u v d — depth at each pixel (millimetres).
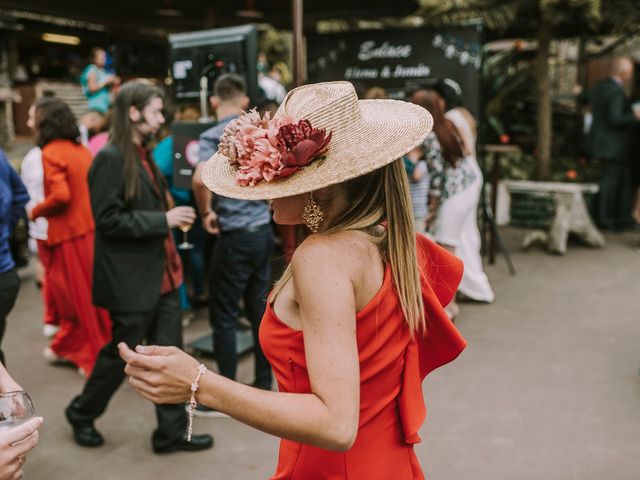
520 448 3189
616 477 2924
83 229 4098
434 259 1678
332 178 1318
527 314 5207
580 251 7277
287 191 1323
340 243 1360
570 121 10133
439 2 7250
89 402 3232
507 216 8539
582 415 3520
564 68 11922
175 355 1236
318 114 1387
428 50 6875
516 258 7012
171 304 3281
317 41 7363
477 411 3588
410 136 1403
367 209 1438
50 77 16078
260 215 3598
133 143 3094
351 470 1414
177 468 3086
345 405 1217
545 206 8250
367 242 1412
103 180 2984
